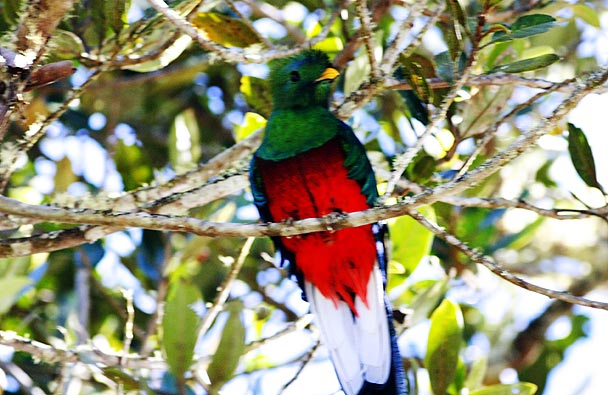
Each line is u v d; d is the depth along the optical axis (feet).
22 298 43.75
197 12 34.14
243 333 33.50
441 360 35.32
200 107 50.67
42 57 27.78
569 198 47.75
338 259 33.47
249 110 45.01
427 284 40.65
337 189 32.81
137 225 25.90
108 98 48.37
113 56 31.71
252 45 38.68
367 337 33.71
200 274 44.86
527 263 53.52
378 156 39.55
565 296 28.12
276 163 32.96
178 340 32.83
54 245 31.53
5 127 27.43
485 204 31.78
